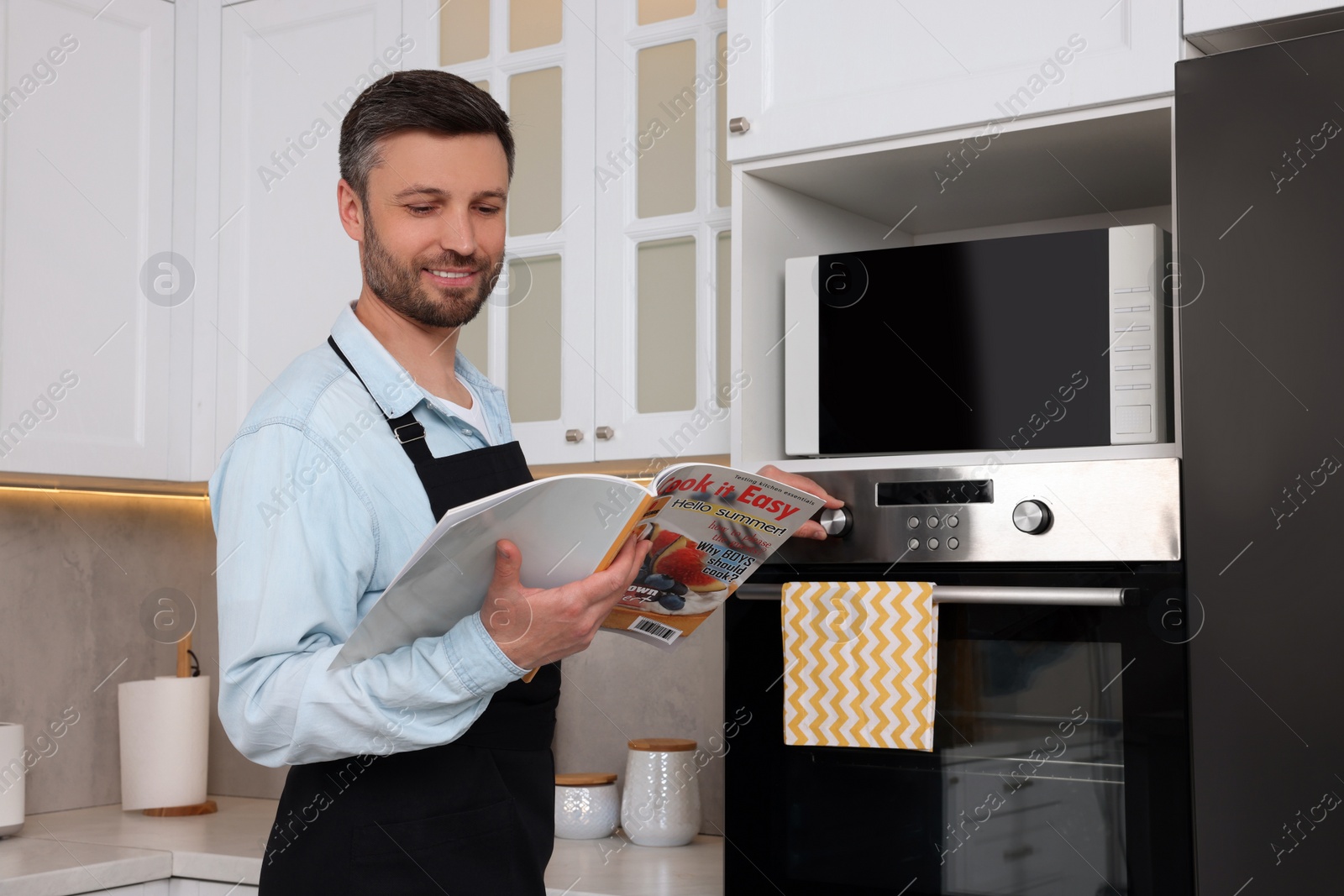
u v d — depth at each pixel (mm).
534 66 1915
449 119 1107
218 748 2463
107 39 2008
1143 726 1252
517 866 1140
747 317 1579
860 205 1753
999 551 1343
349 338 1161
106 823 2096
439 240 1117
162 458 2066
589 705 2170
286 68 2084
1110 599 1240
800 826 1448
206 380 2113
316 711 965
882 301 1506
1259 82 1224
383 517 1085
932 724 1354
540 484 875
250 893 1737
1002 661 1345
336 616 1042
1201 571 1223
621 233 1828
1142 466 1268
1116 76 1335
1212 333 1233
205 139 2139
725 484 998
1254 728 1187
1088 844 1274
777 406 1627
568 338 1858
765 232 1618
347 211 1192
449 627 1022
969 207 1767
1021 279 1416
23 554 2193
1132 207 1745
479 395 1355
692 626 1213
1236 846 1188
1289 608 1177
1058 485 1313
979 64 1423
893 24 1482
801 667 1431
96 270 1975
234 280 2102
